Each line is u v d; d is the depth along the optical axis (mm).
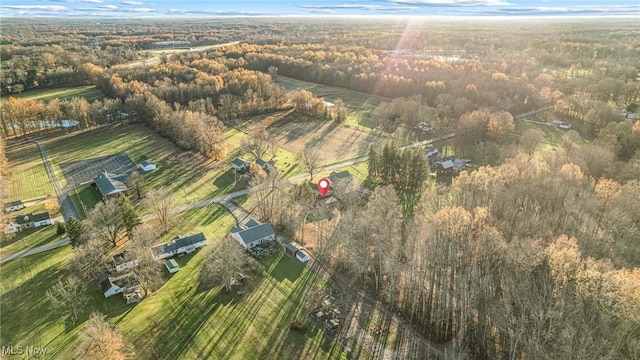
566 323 61281
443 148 160250
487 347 71250
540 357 61156
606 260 72125
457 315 78125
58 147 160625
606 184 98938
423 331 75188
